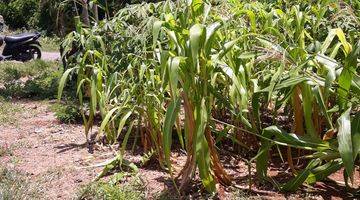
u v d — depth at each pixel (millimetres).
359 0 3648
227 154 3592
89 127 3777
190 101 2678
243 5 3684
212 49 2840
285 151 3588
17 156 3762
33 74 8609
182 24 2799
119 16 3887
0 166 3498
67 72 3469
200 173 2709
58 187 3141
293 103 3025
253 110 2979
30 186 3098
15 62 10633
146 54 3363
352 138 2426
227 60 2799
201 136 2658
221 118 3922
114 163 3285
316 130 3205
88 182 3195
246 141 3475
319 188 3002
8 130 4531
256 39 3023
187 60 2541
